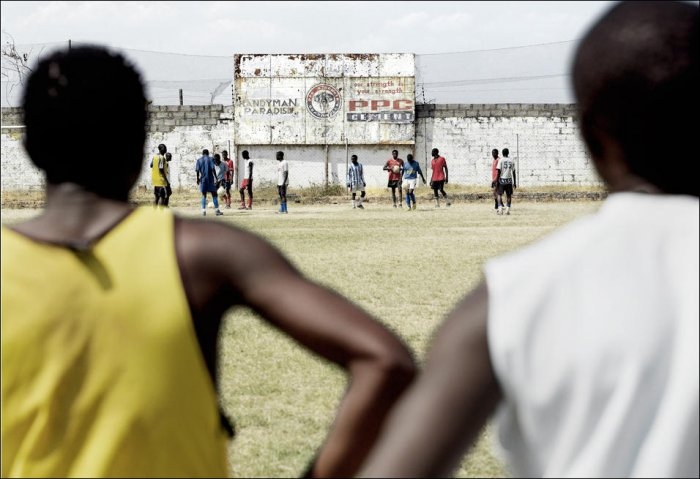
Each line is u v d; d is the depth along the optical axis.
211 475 1.59
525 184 32.88
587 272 1.24
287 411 5.15
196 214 24.78
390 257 12.62
